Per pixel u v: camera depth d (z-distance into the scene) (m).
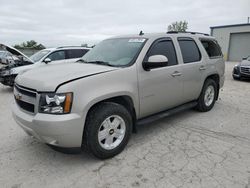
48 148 3.58
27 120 2.85
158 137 3.99
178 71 4.18
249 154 3.38
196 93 4.88
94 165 3.11
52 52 8.68
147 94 3.64
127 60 3.55
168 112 4.25
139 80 3.47
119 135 3.35
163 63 3.47
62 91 2.68
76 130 2.77
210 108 5.52
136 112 3.57
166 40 4.12
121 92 3.20
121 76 3.25
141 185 2.69
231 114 5.26
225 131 4.26
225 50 29.73
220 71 5.59
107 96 3.03
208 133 4.16
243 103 6.28
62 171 2.97
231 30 28.67
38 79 2.92
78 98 2.76
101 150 3.11
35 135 2.88
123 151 3.48
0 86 8.96
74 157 3.32
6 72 7.65
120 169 3.01
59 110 2.69
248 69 10.06
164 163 3.15
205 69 4.97
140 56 3.56
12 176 2.86
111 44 4.23
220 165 3.08
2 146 3.66
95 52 4.28
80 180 2.79
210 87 5.39
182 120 4.83
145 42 3.77
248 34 27.28
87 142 3.01
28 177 2.84
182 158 3.27
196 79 4.72
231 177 2.82
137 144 3.72
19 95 3.09
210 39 5.41
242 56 28.31
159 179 2.79
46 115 2.70
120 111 3.23
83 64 3.72
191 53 4.66
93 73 3.04
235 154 3.38
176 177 2.83
